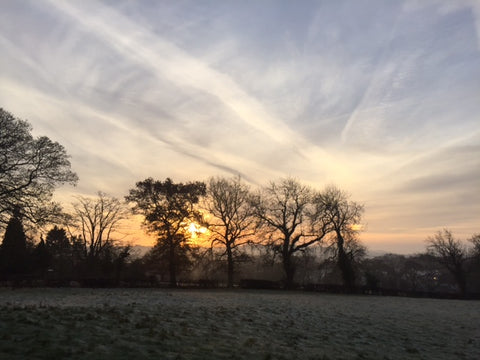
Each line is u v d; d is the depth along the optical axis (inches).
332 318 735.7
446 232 2962.6
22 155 1449.3
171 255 2180.1
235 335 443.8
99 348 314.8
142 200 2229.3
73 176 1601.9
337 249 2258.9
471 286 3516.2
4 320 384.8
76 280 1766.7
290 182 2285.9
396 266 4458.7
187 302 890.1
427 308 1225.4
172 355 316.8
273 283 2240.4
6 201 1375.5
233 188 2282.2
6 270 1982.0
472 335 628.1
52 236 2506.2
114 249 2357.3
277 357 355.6
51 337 333.4
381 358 403.2
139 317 497.7
